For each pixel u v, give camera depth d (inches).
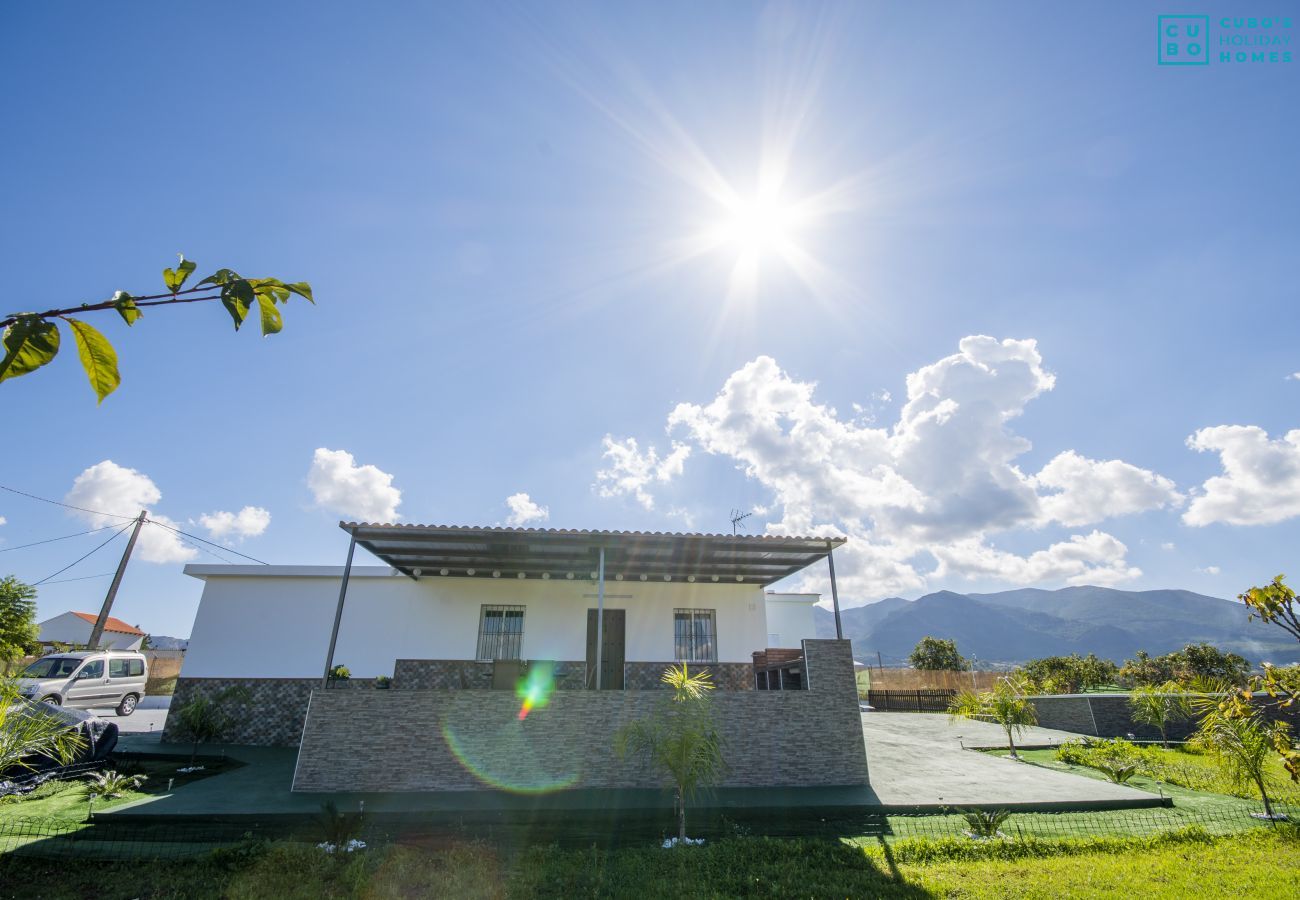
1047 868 251.4
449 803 340.2
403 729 378.9
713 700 410.0
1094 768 457.4
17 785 336.8
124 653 684.7
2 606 843.4
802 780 398.9
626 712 394.0
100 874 238.4
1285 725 250.2
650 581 583.5
